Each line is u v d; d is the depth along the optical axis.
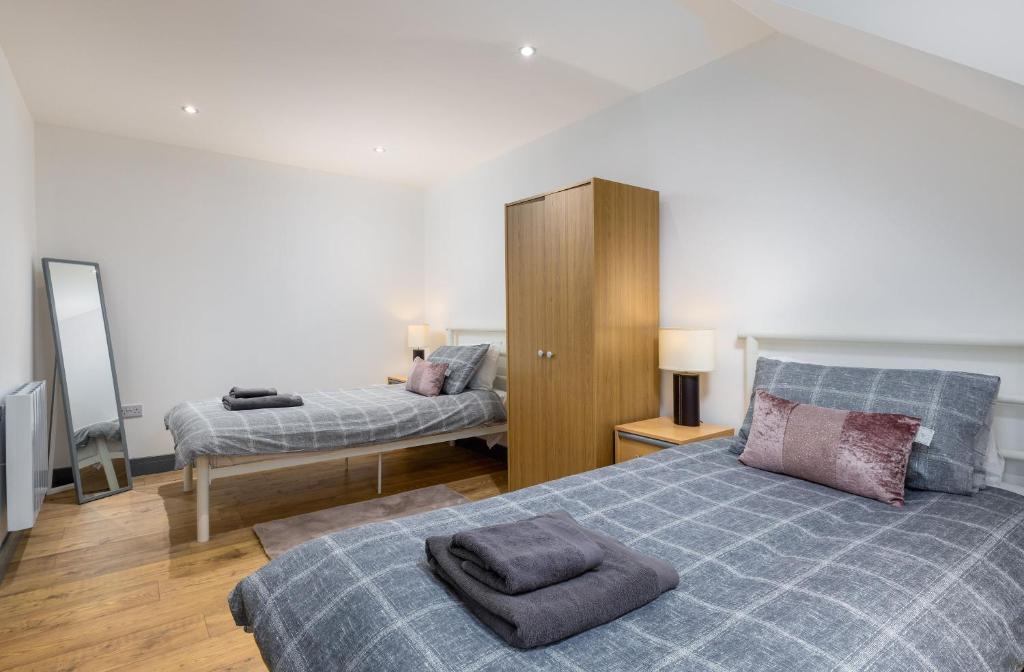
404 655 0.90
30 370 3.34
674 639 0.93
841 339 2.25
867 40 1.64
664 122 3.02
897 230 2.13
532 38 2.55
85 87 3.07
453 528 1.43
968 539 1.32
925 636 0.95
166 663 1.76
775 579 1.12
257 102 3.29
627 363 2.87
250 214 4.46
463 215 4.82
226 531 2.88
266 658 1.16
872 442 1.68
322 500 3.38
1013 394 1.84
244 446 2.83
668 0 2.25
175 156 4.12
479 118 3.55
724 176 2.73
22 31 2.46
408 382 4.25
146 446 4.02
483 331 4.58
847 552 1.24
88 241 3.80
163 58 2.73
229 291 4.38
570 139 3.64
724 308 2.75
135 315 3.98
